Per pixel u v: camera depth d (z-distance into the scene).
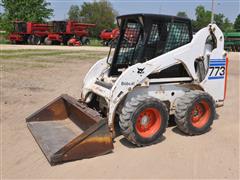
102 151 5.04
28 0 50.00
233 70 16.41
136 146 5.48
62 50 28.16
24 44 37.91
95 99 6.36
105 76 6.38
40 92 9.74
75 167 4.71
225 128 6.57
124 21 6.19
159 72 5.77
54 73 13.69
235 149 5.46
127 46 6.21
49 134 5.71
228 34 38.41
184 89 6.16
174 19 5.86
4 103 8.25
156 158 5.05
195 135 6.05
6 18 48.88
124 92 5.28
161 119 5.46
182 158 5.07
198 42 6.11
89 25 40.38
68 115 6.57
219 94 6.69
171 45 5.97
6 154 5.16
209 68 6.40
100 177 4.45
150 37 5.71
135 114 5.15
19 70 14.13
